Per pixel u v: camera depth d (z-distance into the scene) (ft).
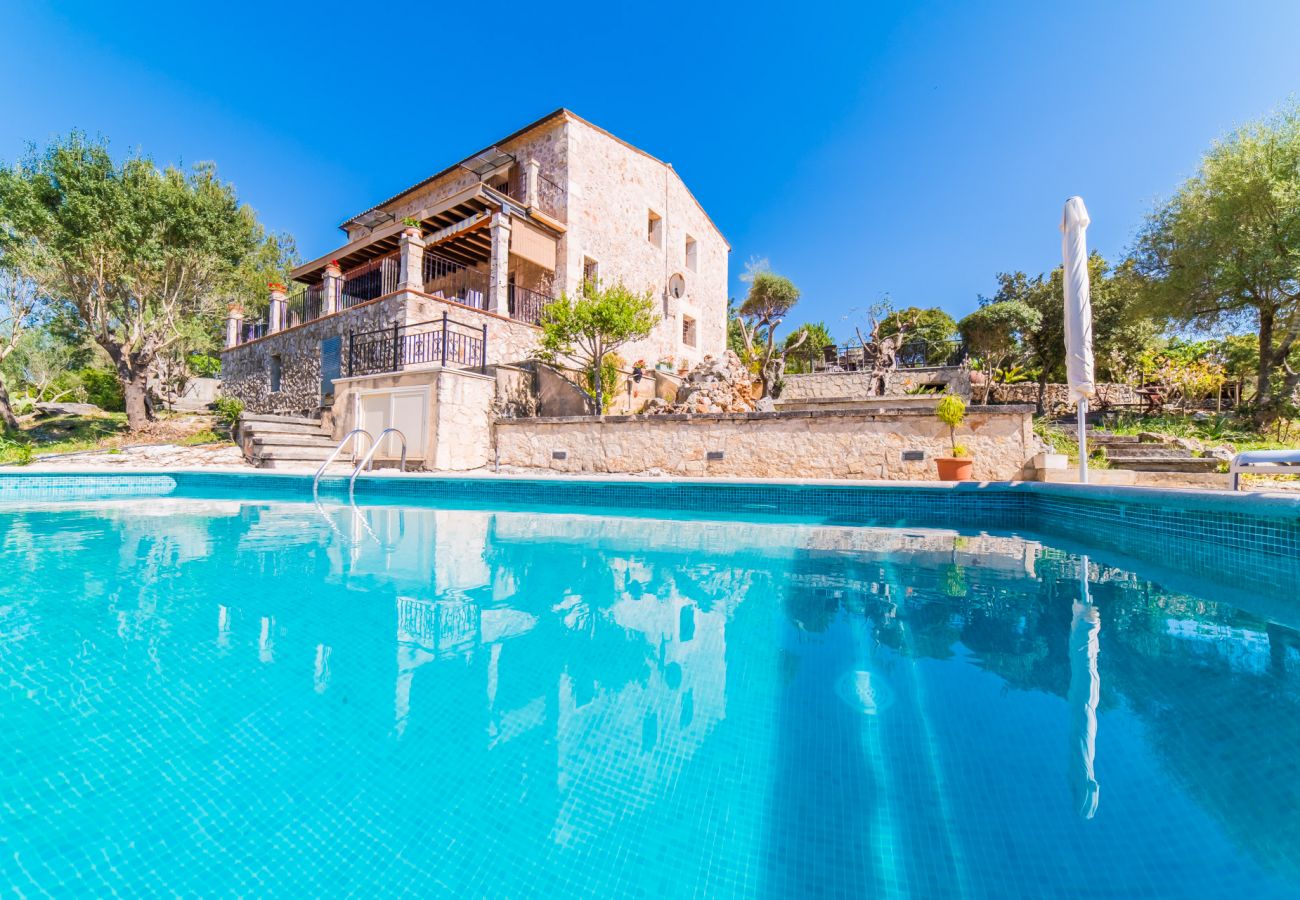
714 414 26.12
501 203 43.37
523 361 37.96
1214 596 8.54
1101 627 7.05
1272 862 3.00
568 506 21.47
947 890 2.86
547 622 7.47
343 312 40.73
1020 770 3.87
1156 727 4.40
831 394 52.31
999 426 22.26
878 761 4.04
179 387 69.00
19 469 21.84
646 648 6.46
